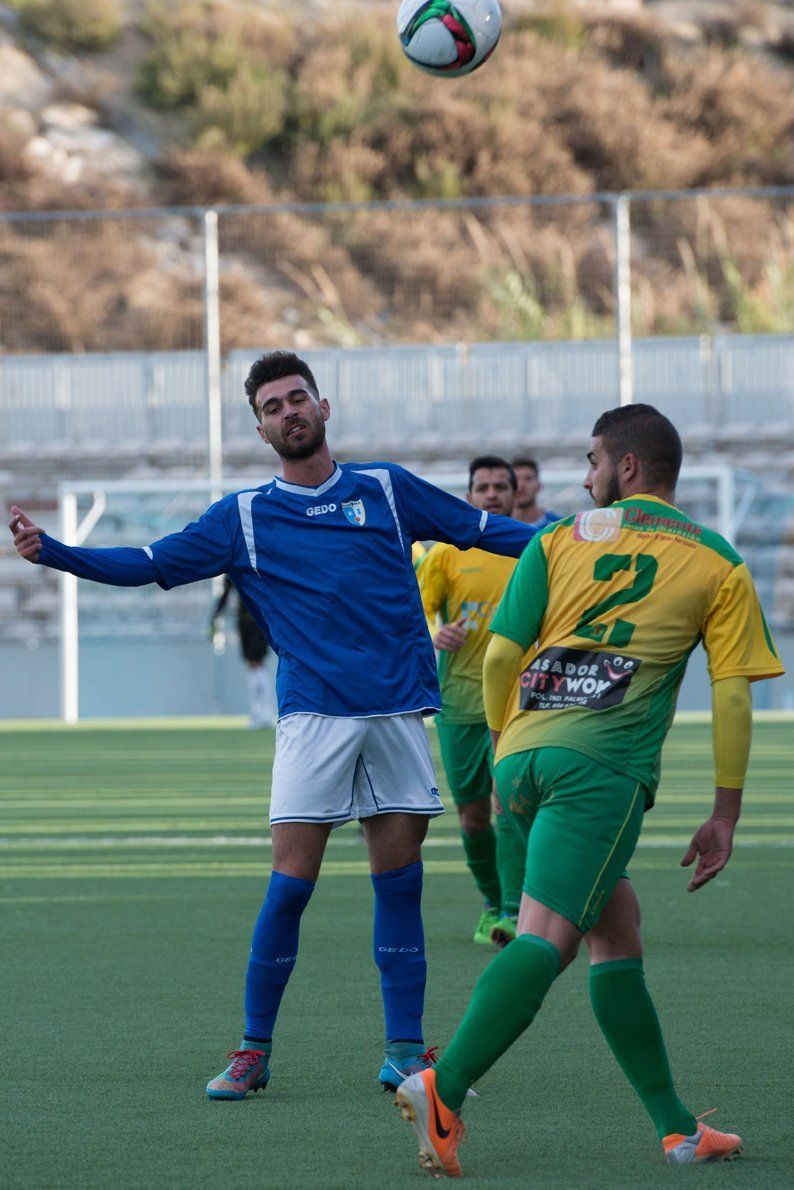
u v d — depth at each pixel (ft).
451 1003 62.64
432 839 119.85
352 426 319.88
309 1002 63.31
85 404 318.86
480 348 318.86
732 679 41.55
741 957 72.13
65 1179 39.96
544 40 568.00
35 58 534.78
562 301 441.27
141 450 313.73
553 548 43.11
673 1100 41.65
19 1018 60.54
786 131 532.73
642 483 43.55
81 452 313.32
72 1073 51.90
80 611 272.92
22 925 82.58
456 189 487.61
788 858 105.60
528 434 315.58
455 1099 39.37
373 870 51.31
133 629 273.33
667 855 106.93
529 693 42.22
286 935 49.60
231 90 516.32
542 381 316.81
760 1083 49.47
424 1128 39.37
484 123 504.84
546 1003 63.21
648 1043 41.60
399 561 51.34
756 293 437.58
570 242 462.60
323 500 50.88
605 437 44.06
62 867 103.71
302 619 50.39
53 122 509.76
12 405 319.47
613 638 41.47
